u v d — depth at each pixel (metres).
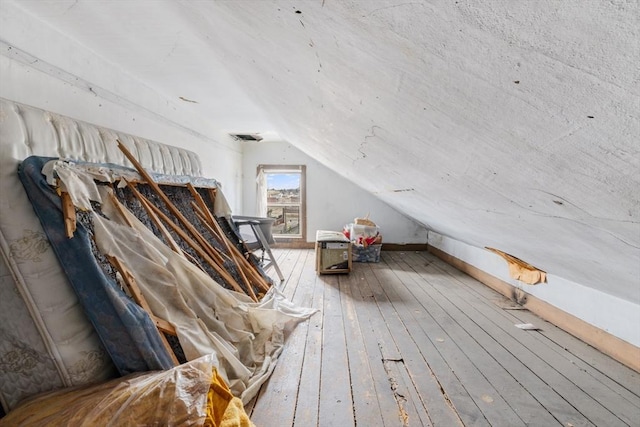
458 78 0.53
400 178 1.71
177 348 1.43
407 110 0.78
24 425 0.98
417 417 1.40
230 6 0.82
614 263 1.21
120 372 1.24
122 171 1.80
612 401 1.53
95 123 2.07
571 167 0.62
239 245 3.05
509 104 0.53
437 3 0.38
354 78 0.77
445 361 1.88
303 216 5.63
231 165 4.97
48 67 1.70
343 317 2.53
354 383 1.66
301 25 0.64
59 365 1.16
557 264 1.88
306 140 2.83
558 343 2.12
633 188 0.57
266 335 2.06
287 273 3.91
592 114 0.44
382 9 0.44
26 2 1.47
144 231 1.68
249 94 2.63
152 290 1.49
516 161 0.73
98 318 1.20
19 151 1.28
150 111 2.71
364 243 4.60
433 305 2.82
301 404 1.49
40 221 1.18
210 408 0.94
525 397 1.55
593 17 0.30
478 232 2.29
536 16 0.33
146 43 1.89
